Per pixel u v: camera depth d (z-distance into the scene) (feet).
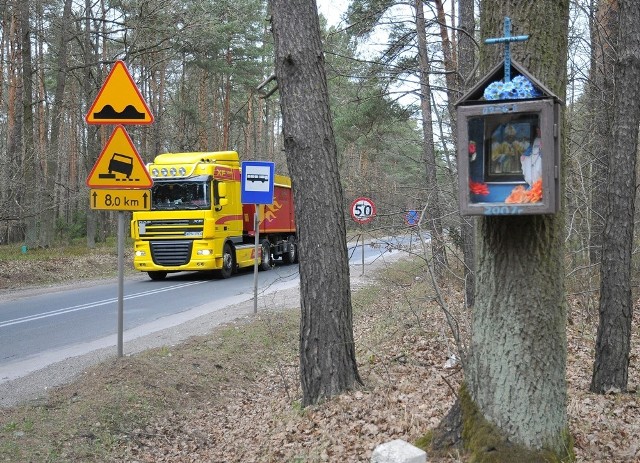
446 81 45.44
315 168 21.07
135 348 31.27
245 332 35.42
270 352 33.55
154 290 58.03
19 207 73.56
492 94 10.93
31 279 65.82
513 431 12.54
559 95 12.67
